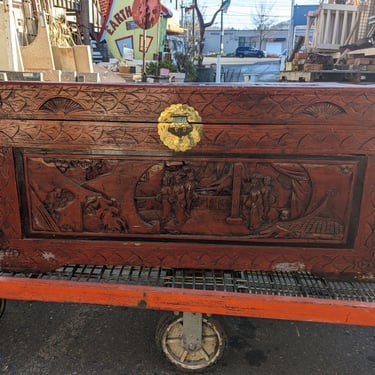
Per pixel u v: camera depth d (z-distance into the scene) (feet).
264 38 111.65
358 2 21.63
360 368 6.30
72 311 7.69
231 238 5.55
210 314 5.47
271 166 5.24
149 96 4.99
